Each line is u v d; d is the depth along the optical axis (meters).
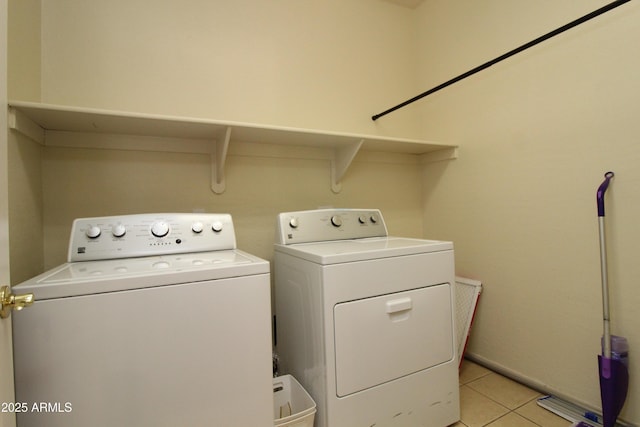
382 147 2.18
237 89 1.86
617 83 1.38
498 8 1.89
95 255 1.19
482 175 2.00
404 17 2.47
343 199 2.20
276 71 1.98
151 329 0.89
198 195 1.76
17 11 1.23
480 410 1.57
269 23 1.96
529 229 1.74
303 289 1.35
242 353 1.00
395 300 1.33
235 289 1.00
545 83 1.65
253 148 1.89
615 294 1.40
